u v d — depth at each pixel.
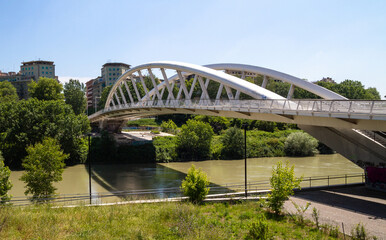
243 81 31.50
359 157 24.98
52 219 14.74
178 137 58.81
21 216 14.73
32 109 52.78
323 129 26.66
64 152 51.25
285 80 32.25
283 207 17.75
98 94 146.75
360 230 13.50
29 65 149.12
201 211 17.20
